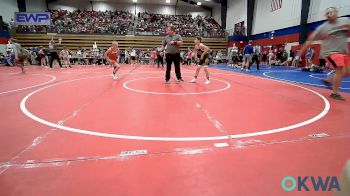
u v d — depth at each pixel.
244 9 27.06
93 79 9.07
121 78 9.50
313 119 3.71
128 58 25.14
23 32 26.16
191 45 30.16
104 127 3.30
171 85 7.46
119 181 1.97
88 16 32.44
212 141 2.81
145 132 3.11
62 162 2.28
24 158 2.36
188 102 4.92
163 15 35.59
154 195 1.78
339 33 5.27
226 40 30.50
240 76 10.66
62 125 3.38
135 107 4.47
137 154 2.46
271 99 5.28
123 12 34.88
